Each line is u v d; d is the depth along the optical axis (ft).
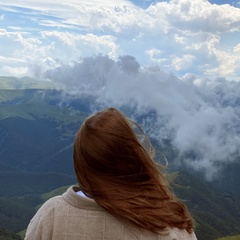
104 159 2.83
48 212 2.87
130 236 2.72
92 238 2.74
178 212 2.88
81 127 3.01
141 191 2.83
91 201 2.80
